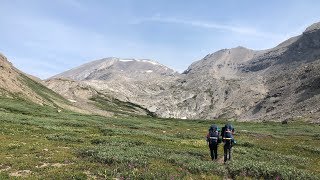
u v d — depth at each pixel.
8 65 176.75
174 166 26.83
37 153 31.64
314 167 32.28
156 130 77.88
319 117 193.50
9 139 41.72
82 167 25.39
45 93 183.00
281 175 24.56
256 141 59.19
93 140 43.53
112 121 92.62
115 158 27.48
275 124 153.62
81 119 87.31
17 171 25.05
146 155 30.94
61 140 43.81
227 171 25.72
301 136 87.00
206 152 36.06
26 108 97.94
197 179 23.23
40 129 55.91
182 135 62.59
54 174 23.17
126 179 22.72
